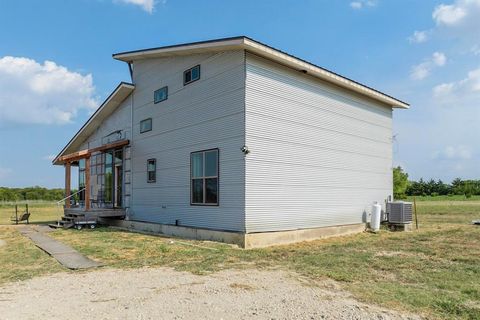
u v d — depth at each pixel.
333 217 12.90
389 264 7.54
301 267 7.22
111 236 12.27
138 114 15.28
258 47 10.25
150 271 6.89
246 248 9.70
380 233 13.52
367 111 15.02
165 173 13.39
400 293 5.31
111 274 6.68
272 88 11.01
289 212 11.22
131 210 15.31
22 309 4.61
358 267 7.27
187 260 7.98
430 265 7.48
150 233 13.29
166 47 12.55
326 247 9.98
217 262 7.74
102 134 18.41
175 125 13.02
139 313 4.41
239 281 6.02
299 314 4.38
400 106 16.62
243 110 10.29
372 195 15.04
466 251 9.15
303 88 12.02
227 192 10.66
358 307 4.61
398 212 14.51
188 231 11.86
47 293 5.39
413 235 12.67
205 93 11.73
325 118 12.83
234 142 10.51
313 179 12.16
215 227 11.01
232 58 10.80
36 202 44.56
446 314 4.48
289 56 11.03
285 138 11.28
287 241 10.92
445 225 16.22
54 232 13.68
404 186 36.75
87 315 4.36
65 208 17.14
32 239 11.66
